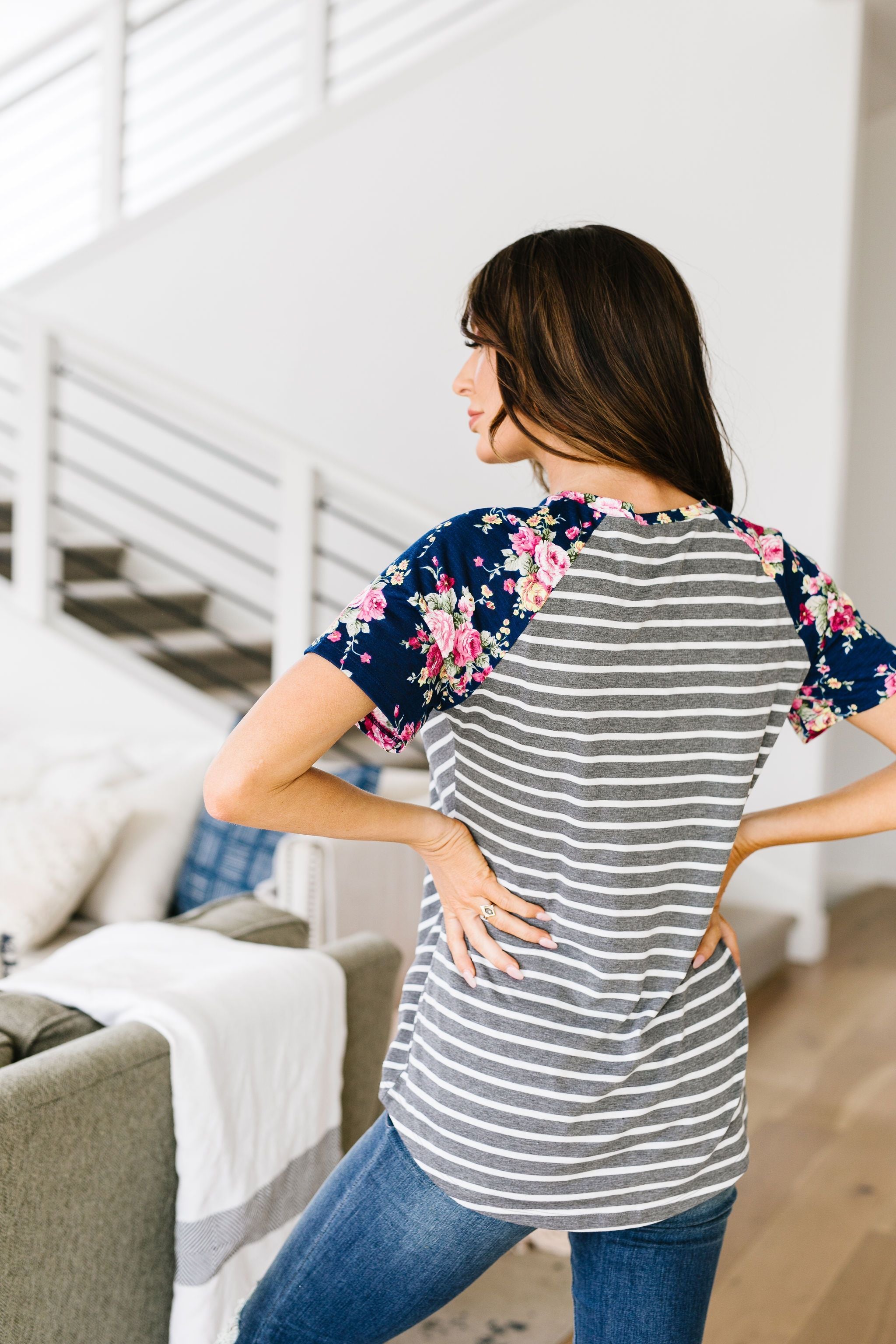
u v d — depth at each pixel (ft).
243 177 13.58
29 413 12.60
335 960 5.21
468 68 12.51
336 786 2.72
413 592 2.63
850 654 3.12
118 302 14.43
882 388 15.14
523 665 2.68
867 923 14.01
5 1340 3.60
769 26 11.32
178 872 8.95
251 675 14.15
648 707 2.76
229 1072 4.33
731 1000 3.08
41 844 8.08
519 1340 5.84
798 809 3.40
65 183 16.51
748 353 11.59
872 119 14.55
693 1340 3.00
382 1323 3.06
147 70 15.88
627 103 11.88
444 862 2.83
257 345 13.71
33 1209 3.65
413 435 12.99
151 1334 4.24
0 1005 4.33
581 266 2.90
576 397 2.85
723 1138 3.00
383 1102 3.02
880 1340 5.86
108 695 12.60
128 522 14.51
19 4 17.04
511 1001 2.76
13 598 12.88
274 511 13.66
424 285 12.82
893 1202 7.32
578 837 2.73
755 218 11.47
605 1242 2.98
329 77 13.47
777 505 11.58
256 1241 4.52
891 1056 9.70
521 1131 2.72
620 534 2.76
